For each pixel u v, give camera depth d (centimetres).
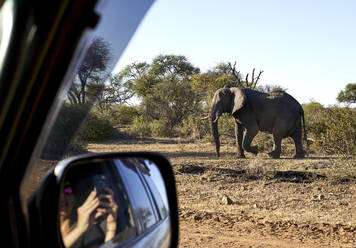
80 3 60
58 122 85
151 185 200
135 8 79
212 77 4516
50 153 91
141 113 3462
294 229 619
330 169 1130
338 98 4744
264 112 1628
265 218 688
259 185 996
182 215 698
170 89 3117
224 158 1549
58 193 108
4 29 58
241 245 527
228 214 712
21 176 77
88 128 2133
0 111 65
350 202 825
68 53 65
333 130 1216
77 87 86
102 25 76
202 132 2480
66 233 114
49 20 59
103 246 139
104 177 154
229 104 1681
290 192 922
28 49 59
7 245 77
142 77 4197
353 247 532
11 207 78
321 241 559
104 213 146
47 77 66
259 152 1792
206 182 1041
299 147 1605
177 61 4772
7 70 59
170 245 202
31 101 67
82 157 133
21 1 56
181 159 1462
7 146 71
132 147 1972
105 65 84
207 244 524
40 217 101
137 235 170
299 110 1634
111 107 3750
